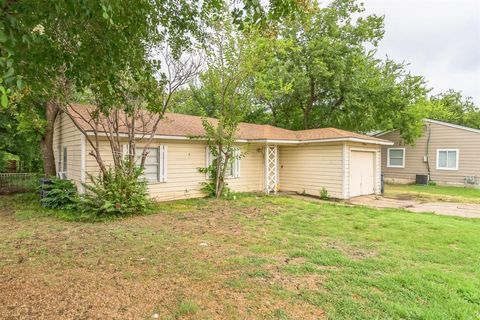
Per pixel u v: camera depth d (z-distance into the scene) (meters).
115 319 2.77
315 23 16.50
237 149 12.18
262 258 4.50
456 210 9.41
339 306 3.05
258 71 12.34
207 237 5.68
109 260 4.35
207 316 2.85
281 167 13.84
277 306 3.05
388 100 17.02
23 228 6.36
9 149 14.27
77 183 9.38
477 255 4.84
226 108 11.27
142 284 3.54
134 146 8.59
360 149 12.25
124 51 3.87
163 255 4.58
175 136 10.27
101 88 4.31
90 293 3.29
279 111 19.81
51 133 11.93
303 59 16.70
